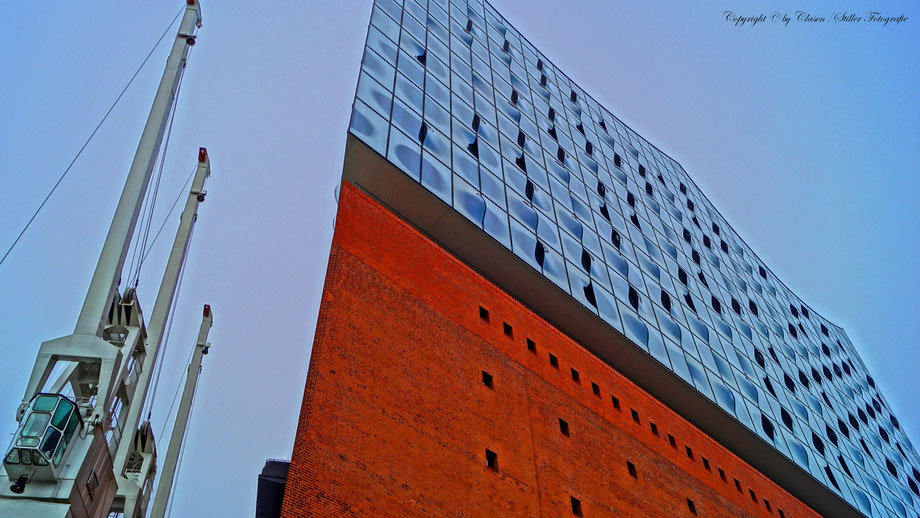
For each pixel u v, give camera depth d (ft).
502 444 69.77
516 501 66.28
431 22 120.37
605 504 76.28
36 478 47.93
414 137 90.99
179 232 87.66
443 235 90.12
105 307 54.13
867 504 136.98
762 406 127.85
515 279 95.35
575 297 98.89
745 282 165.37
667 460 92.84
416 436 62.13
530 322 87.86
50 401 49.03
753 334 147.43
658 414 98.94
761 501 105.09
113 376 53.62
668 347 113.09
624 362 106.83
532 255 96.73
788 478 125.70
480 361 75.31
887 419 188.24
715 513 93.04
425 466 60.90
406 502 57.26
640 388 99.96
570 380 86.79
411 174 85.15
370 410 60.13
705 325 130.41
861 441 158.20
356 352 62.90
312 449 54.03
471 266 93.25
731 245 175.42
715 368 122.62
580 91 161.07
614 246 120.47
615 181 141.69
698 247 154.92
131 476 74.74
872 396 190.49
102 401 51.72
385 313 68.69
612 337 103.40
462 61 119.34
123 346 62.08
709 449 103.86
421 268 77.25
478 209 92.43
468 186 93.91
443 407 66.74
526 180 109.19
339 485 53.78
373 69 94.48
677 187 171.32
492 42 136.56
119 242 56.44
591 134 148.46
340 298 65.57
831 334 199.72
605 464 81.25
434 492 59.93
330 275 66.54
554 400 81.46
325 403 57.31
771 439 122.11
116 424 63.26
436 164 90.99
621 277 114.93
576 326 101.40
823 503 130.72
